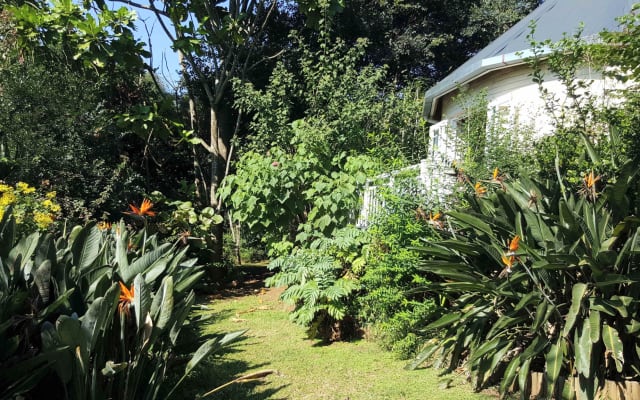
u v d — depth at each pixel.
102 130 10.72
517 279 4.04
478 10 21.81
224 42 13.35
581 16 9.02
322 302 6.37
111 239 5.55
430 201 6.22
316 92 11.25
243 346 6.43
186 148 15.49
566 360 3.93
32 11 10.76
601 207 4.07
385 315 5.93
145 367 3.83
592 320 3.61
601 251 3.69
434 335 5.48
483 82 9.91
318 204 8.06
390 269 5.71
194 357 3.73
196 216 11.38
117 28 11.04
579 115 6.33
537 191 4.50
